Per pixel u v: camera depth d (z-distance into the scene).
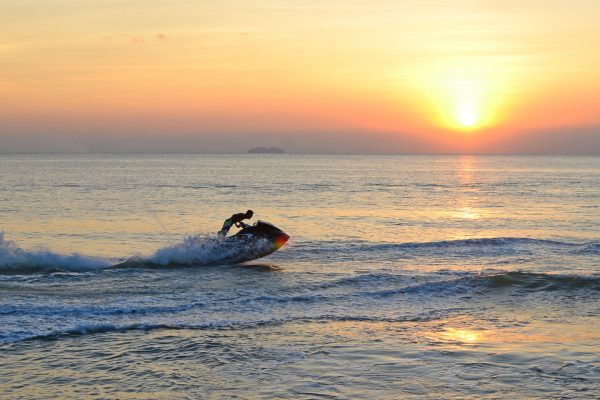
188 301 14.66
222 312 13.84
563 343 11.80
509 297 15.52
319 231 32.72
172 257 20.64
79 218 37.06
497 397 9.17
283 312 13.95
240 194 58.44
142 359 10.70
